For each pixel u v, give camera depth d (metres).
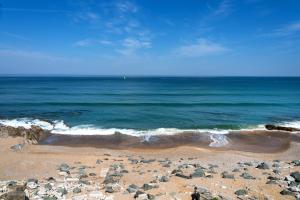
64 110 39.91
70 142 23.59
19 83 112.31
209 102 50.72
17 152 18.88
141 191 9.55
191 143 23.69
